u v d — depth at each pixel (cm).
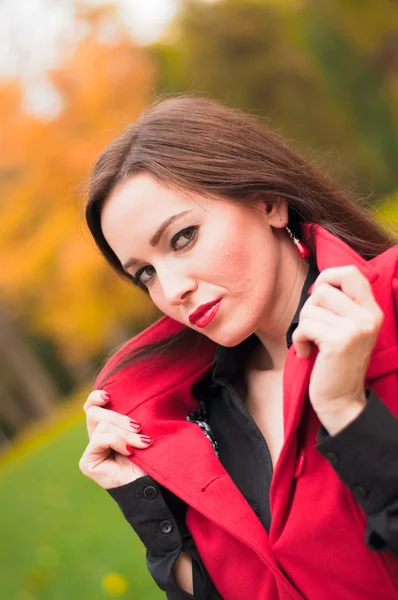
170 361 190
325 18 1658
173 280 157
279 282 165
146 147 160
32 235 1163
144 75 1149
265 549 155
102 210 165
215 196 156
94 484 659
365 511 137
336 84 1650
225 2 1656
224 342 159
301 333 136
